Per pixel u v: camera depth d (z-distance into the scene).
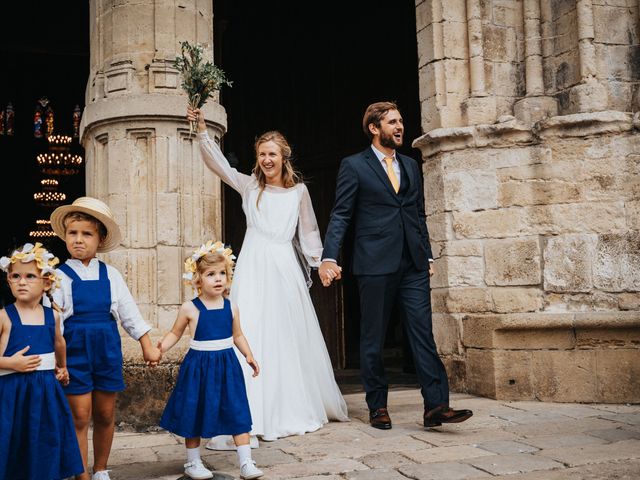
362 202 4.33
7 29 11.57
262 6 11.64
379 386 4.36
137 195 5.02
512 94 6.09
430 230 6.18
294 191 4.64
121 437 4.37
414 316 4.24
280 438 4.12
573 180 5.55
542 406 5.09
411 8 9.73
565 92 5.80
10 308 2.82
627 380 5.16
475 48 6.04
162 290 4.91
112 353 3.13
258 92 11.86
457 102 6.09
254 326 4.25
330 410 4.57
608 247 5.43
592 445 3.68
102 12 5.37
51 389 2.79
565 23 5.85
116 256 4.96
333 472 3.29
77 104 21.88
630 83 5.74
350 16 10.52
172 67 5.14
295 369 4.32
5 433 2.66
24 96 21.48
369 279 4.26
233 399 3.26
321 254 4.69
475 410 4.94
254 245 4.50
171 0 5.21
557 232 5.58
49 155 20.61
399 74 9.87
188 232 5.06
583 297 5.47
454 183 5.94
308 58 11.07
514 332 5.46
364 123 4.41
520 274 5.67
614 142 5.46
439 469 3.26
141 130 5.04
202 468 3.26
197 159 5.18
